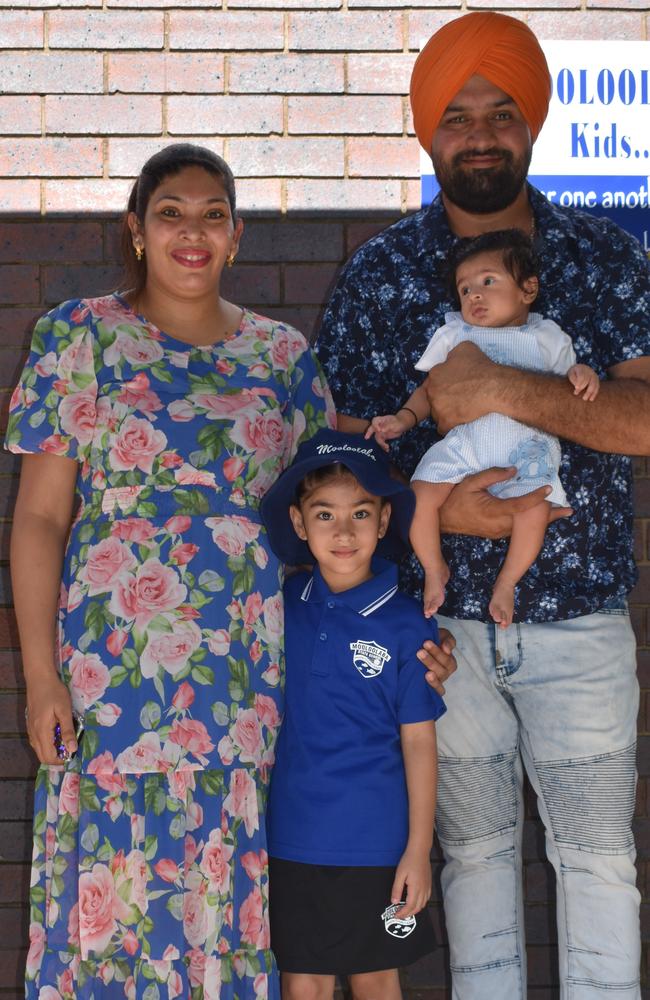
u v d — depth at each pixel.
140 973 2.24
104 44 3.46
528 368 2.53
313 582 2.54
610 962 2.53
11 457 3.51
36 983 2.34
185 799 2.27
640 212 3.50
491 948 2.61
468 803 2.62
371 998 2.56
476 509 2.48
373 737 2.44
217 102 3.47
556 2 3.48
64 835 2.29
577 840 2.56
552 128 3.49
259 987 2.33
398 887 2.39
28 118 3.46
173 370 2.39
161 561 2.28
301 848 2.40
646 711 3.51
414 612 2.50
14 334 3.48
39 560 2.35
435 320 2.67
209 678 2.27
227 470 2.36
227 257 2.56
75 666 2.28
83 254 3.47
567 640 2.53
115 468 2.32
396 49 3.48
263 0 3.46
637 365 2.57
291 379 2.57
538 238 2.66
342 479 2.46
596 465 2.56
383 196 3.49
